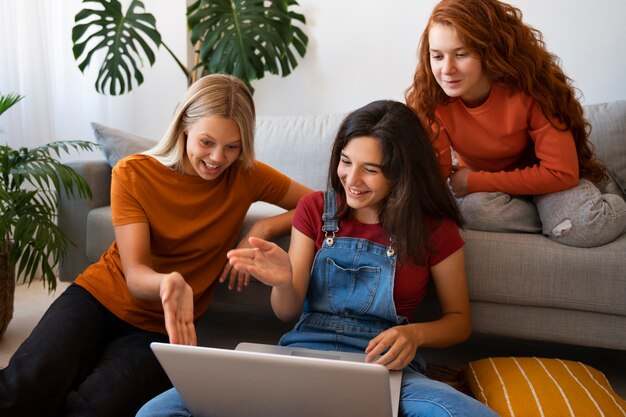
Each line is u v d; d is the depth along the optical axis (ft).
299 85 10.87
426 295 5.83
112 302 4.98
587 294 5.44
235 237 5.60
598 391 4.61
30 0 8.81
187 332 3.99
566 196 5.58
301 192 5.86
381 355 4.22
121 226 4.95
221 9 9.71
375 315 4.46
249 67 9.55
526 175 5.74
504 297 5.63
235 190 5.39
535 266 5.52
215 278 5.45
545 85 5.63
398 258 4.46
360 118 4.40
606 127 7.29
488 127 5.79
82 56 9.96
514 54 5.53
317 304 4.62
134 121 10.95
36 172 6.33
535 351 6.78
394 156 4.30
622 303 5.38
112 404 4.20
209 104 4.81
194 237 5.24
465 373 5.25
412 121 4.47
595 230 5.39
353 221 4.70
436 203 4.58
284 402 3.32
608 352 6.75
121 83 9.31
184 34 10.80
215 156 4.83
